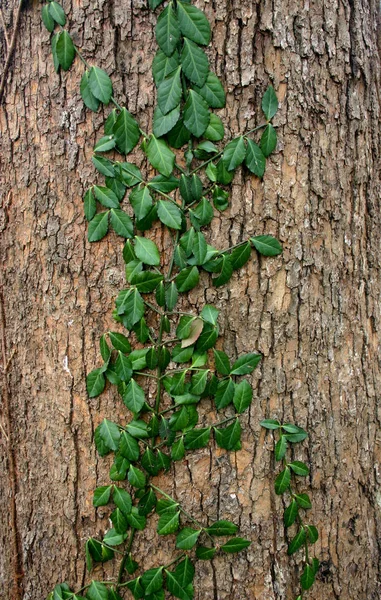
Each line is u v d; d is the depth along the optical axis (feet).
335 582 3.60
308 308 3.49
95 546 3.46
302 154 3.44
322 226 3.50
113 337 3.38
